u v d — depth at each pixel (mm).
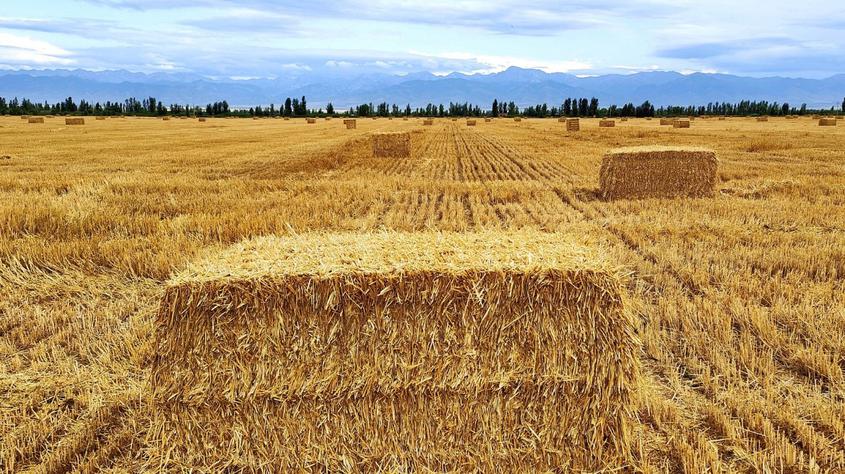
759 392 4488
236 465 3691
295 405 3611
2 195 12062
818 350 5164
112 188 13555
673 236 9320
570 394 3607
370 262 3674
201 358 3545
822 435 3936
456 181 16594
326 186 14891
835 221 10359
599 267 3553
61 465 3785
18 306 6590
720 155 22875
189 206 11891
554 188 15273
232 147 28328
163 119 83062
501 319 3541
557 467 3701
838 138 30219
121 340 5566
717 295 6520
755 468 3604
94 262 7965
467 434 3672
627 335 3576
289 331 3537
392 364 3580
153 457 3732
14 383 4754
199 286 3471
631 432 3734
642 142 29938
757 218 10891
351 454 3688
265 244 4293
